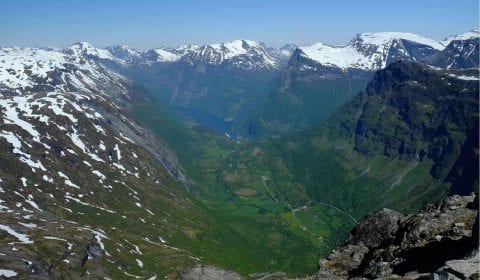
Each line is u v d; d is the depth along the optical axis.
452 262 49.50
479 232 56.72
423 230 70.25
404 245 68.94
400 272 61.97
